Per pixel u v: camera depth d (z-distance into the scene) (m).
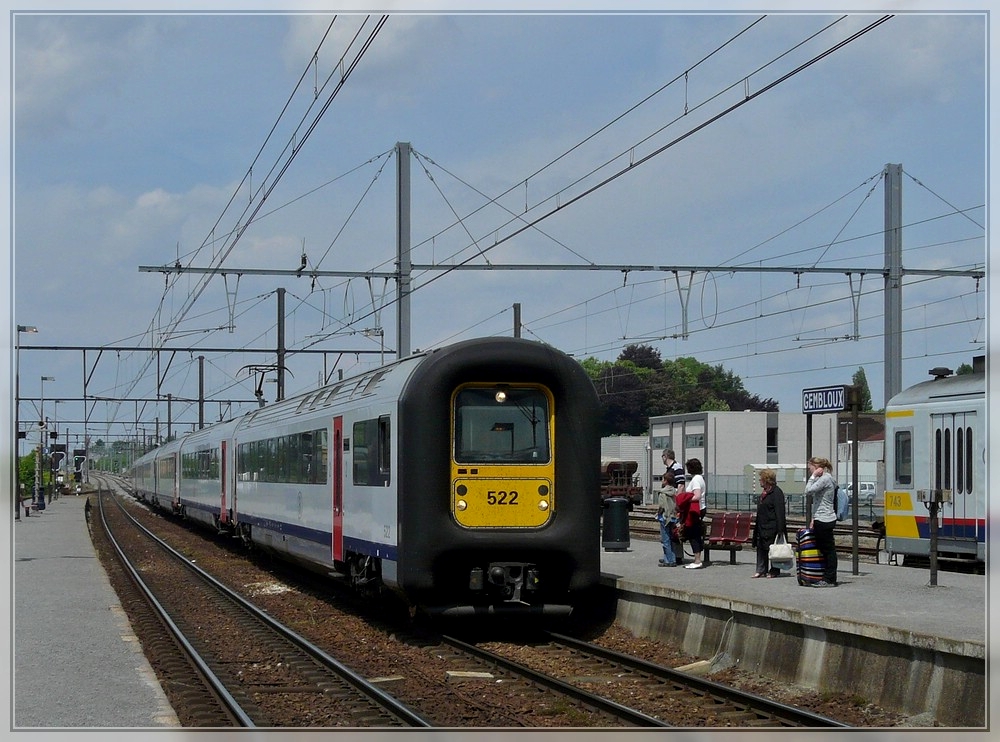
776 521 16.25
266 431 25.80
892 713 10.48
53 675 12.08
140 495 72.25
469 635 15.70
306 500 20.94
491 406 15.16
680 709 10.77
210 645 15.17
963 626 10.98
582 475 15.18
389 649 14.75
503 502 15.05
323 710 10.94
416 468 14.87
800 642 12.00
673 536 18.64
